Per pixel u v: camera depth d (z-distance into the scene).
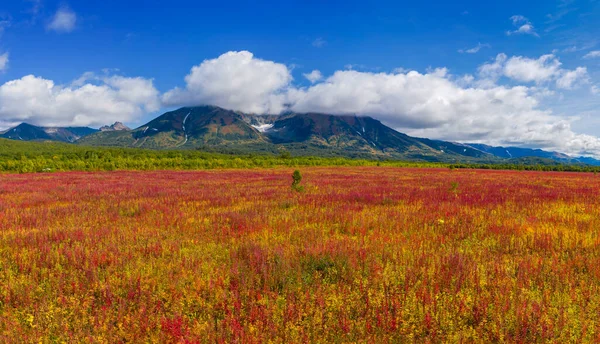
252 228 8.94
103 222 10.36
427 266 5.83
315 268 5.90
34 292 4.93
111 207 13.01
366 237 8.10
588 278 5.39
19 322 4.13
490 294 4.75
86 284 5.23
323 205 13.74
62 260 6.27
